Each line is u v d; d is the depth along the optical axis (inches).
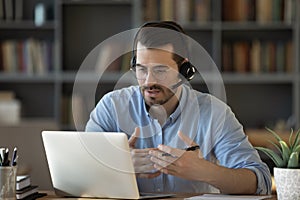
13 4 249.9
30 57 246.4
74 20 254.7
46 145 97.1
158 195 97.9
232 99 257.6
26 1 254.2
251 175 99.2
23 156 175.3
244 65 245.6
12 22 248.1
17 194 94.0
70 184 97.4
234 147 103.3
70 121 248.4
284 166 89.7
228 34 255.3
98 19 255.6
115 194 95.0
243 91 257.4
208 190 106.7
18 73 245.8
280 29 254.4
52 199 96.3
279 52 244.8
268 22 245.0
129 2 248.1
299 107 243.6
